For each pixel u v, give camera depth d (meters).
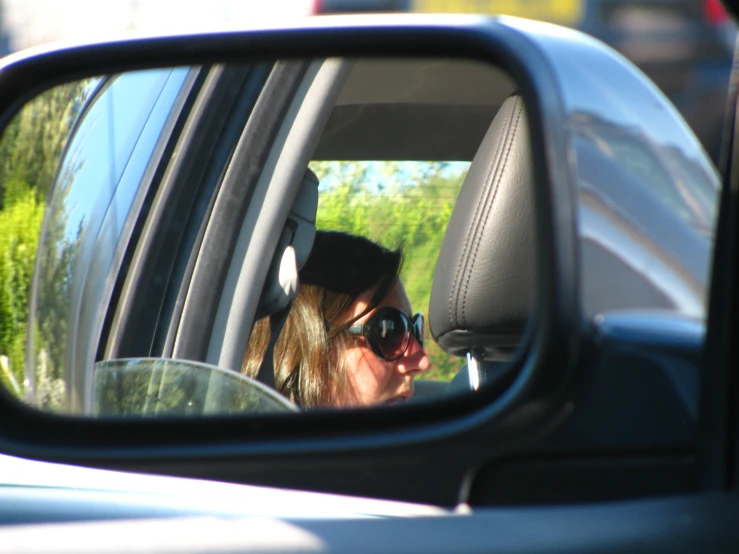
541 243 2.94
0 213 4.53
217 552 3.24
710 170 3.75
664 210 3.31
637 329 2.99
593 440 2.99
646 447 3.07
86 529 3.39
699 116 18.31
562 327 2.86
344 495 3.40
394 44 3.69
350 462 3.07
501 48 3.31
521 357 2.96
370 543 3.18
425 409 3.04
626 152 3.29
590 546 3.05
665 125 3.64
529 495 3.16
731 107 3.29
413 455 3.01
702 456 3.13
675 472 3.15
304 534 3.26
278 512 3.46
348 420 3.09
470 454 3.13
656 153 3.46
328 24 3.88
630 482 3.15
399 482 3.30
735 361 3.13
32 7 22.78
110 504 3.66
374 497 3.34
